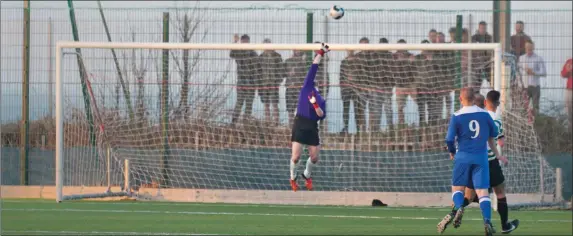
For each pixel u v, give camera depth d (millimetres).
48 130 66250
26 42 65438
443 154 63688
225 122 65188
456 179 38688
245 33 63344
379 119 64062
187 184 65250
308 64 64188
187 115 65312
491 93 43531
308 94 53156
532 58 62844
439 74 63906
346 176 63875
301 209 57375
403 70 63875
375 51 63750
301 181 63656
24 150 66500
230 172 65062
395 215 53281
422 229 44750
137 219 49594
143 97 65312
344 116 64062
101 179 65562
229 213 54000
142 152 65500
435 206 60938
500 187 41781
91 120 65500
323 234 42062
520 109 61938
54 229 43688
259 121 64875
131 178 65188
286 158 64688
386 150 63969
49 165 66562
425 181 63688
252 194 63156
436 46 56656
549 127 64125
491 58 62469
